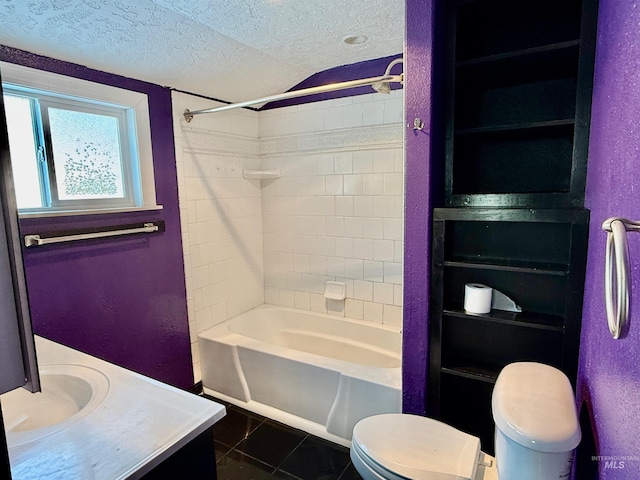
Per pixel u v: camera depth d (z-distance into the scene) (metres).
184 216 2.39
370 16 1.73
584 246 1.30
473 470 1.20
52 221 1.73
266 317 2.95
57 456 0.85
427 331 1.61
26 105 1.70
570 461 0.98
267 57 2.16
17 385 0.50
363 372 1.95
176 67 2.02
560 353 1.55
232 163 2.72
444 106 1.54
